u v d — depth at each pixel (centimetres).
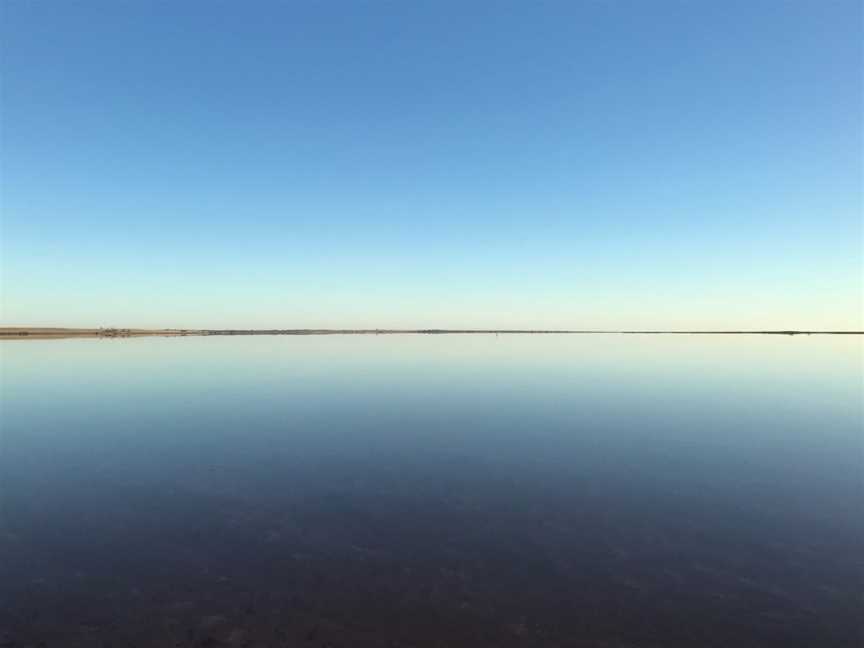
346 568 862
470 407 2247
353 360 4809
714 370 3819
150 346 7294
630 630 704
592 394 2617
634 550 920
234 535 981
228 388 2852
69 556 902
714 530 999
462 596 781
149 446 1603
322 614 739
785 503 1130
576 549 926
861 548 925
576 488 1229
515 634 696
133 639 684
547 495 1184
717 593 788
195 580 826
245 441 1659
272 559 891
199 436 1727
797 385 2947
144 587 805
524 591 795
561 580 826
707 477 1302
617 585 809
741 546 935
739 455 1495
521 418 2011
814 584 811
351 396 2564
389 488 1230
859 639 683
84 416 2056
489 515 1071
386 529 1009
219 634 695
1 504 1133
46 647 668
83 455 1502
